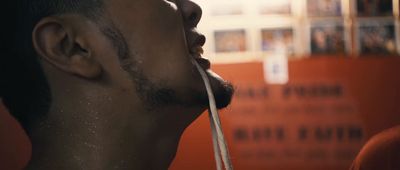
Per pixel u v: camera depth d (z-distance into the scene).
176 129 0.86
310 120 2.09
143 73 0.79
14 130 1.93
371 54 2.10
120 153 0.80
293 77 2.09
